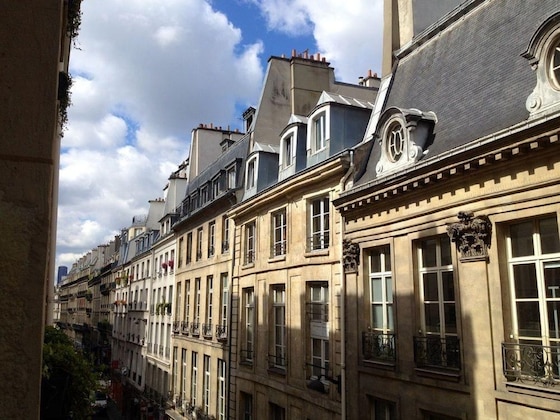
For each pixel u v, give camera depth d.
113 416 46.69
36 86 2.37
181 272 31.03
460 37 12.22
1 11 2.39
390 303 11.96
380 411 11.74
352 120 15.78
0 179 2.24
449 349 9.80
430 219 10.54
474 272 9.35
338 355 13.30
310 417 14.46
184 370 29.06
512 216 8.79
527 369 8.37
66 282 122.50
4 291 2.17
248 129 25.38
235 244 21.45
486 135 9.34
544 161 8.27
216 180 25.64
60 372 6.38
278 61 23.75
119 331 53.97
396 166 11.70
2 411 2.10
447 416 9.74
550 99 8.31
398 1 15.72
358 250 12.91
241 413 19.67
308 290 15.44
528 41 9.81
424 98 12.47
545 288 8.44
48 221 2.29
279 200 17.53
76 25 5.63
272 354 17.50
